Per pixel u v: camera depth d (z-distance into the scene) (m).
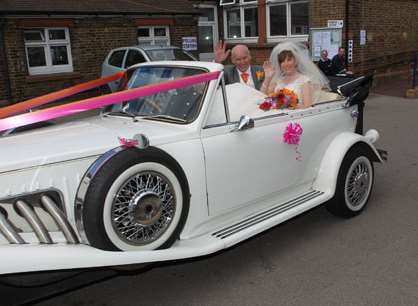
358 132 5.06
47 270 2.56
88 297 3.45
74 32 14.54
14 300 2.69
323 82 4.77
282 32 17.25
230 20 19.27
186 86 3.45
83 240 2.90
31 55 14.15
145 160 2.98
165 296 3.43
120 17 15.36
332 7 14.40
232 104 3.93
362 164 4.64
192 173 3.34
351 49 14.60
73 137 3.30
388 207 4.91
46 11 13.66
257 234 3.59
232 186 3.62
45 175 2.88
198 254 3.17
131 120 3.72
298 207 3.99
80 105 3.19
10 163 2.79
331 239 4.21
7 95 13.57
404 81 16.53
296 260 3.87
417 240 4.12
